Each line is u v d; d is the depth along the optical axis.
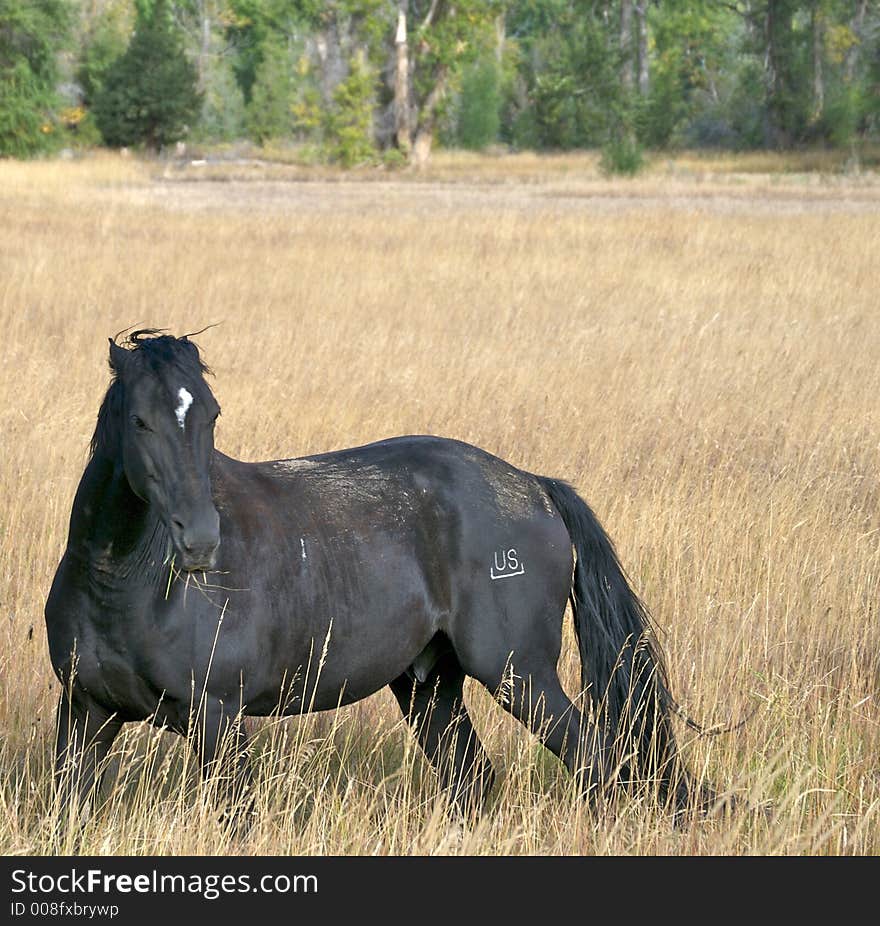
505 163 170.62
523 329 41.19
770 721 16.23
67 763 12.66
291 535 13.03
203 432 11.25
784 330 41.81
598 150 191.88
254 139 199.50
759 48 190.25
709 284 51.88
